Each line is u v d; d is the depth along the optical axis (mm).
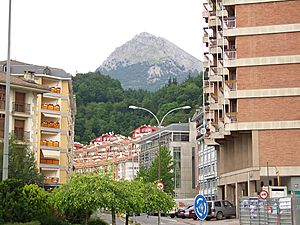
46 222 27047
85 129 188500
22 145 53656
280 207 29828
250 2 55625
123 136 177375
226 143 64250
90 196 25125
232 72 58219
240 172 57344
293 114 53719
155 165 83562
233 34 55594
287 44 54531
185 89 158875
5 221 25844
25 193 26953
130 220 50781
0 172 46312
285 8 54875
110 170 26984
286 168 53000
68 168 85562
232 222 48062
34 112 62875
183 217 61156
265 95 54312
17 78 64688
